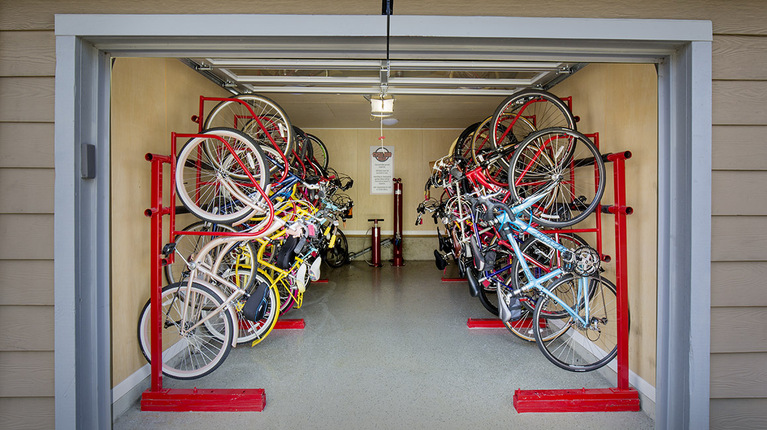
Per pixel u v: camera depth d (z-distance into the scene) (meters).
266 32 1.58
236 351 3.16
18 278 1.58
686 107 1.64
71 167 1.55
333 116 5.96
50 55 1.57
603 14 1.62
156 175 2.26
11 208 1.57
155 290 2.29
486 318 3.96
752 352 1.65
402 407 2.31
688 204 1.63
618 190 2.29
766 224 1.64
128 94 2.37
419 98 4.69
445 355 3.08
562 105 2.92
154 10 1.59
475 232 3.23
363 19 1.59
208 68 3.09
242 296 2.91
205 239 3.26
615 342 2.68
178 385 2.57
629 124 2.47
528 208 2.82
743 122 1.62
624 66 2.52
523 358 3.03
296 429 2.09
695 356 1.63
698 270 1.62
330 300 4.70
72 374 1.56
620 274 2.32
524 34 1.59
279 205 2.85
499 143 3.15
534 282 2.67
